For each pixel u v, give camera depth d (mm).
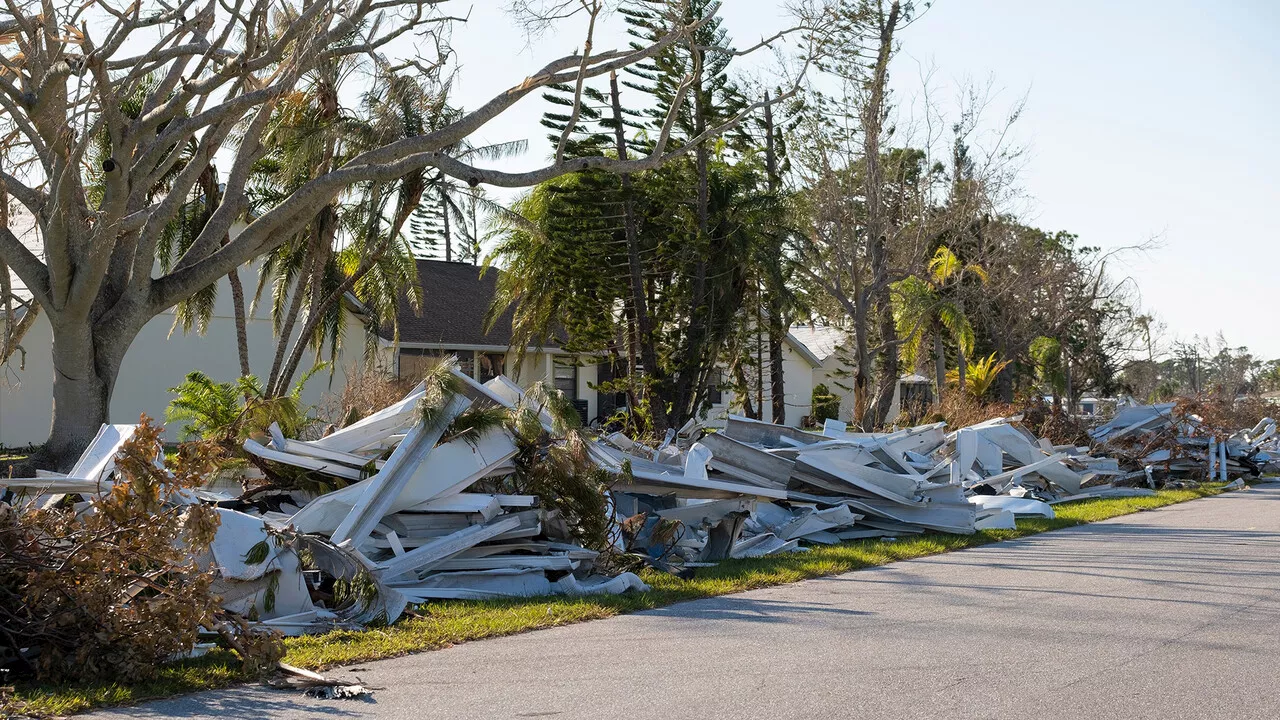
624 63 15109
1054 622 8055
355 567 7957
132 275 13773
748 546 12172
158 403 27484
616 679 6215
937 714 5508
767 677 6281
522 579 9305
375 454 10938
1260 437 29906
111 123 12867
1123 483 22891
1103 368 52750
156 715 5348
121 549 6172
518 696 5816
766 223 25438
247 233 14297
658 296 27422
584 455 10195
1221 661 6754
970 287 34594
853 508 14234
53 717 5262
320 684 5949
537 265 26641
